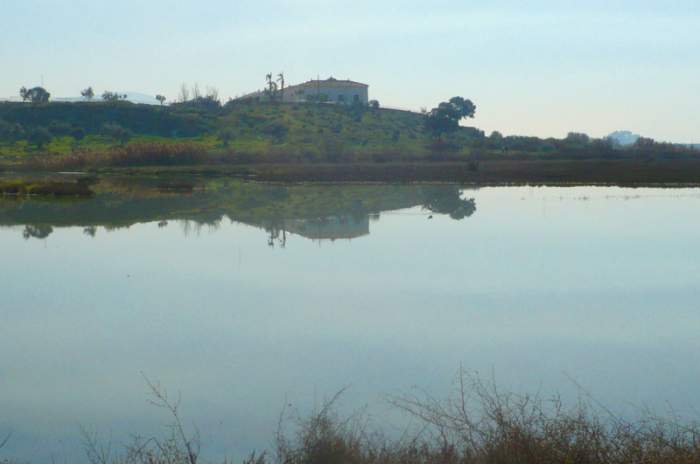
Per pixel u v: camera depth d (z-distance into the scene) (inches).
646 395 473.7
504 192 2102.6
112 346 596.7
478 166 3097.9
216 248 1106.7
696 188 2175.2
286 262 979.3
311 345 597.3
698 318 677.3
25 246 1133.7
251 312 706.2
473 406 442.9
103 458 375.6
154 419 439.2
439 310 712.4
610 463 293.4
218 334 631.8
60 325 661.9
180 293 789.9
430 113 5132.9
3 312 709.9
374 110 5585.6
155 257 1026.1
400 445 343.9
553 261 964.6
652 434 322.0
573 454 293.7
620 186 2290.8
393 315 692.7
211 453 382.6
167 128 4886.8
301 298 764.6
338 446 324.5
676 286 811.4
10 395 483.2
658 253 1019.9
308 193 2133.4
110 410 456.8
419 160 3779.5
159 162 3560.5
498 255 1016.9
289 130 4795.8
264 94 6097.4
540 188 2249.0
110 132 4731.8
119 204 1824.6
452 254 1029.8
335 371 530.3
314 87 6240.2
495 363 549.0
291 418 413.1
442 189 2246.6
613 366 540.1
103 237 1233.4
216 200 1920.5
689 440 333.7
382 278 865.5
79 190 2087.8
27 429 425.7
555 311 706.8
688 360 554.3
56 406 463.8
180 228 1348.4
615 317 681.6
